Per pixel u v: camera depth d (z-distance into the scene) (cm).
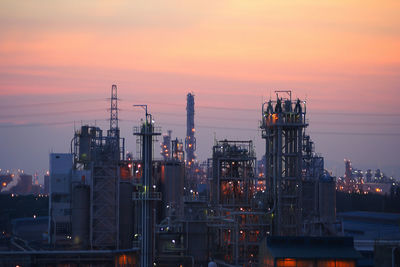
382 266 16350
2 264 19075
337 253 16225
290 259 16000
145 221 19088
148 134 19400
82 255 19638
